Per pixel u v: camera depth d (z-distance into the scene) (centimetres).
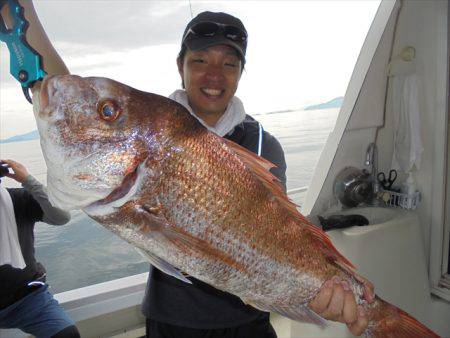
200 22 161
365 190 262
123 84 108
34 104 100
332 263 137
